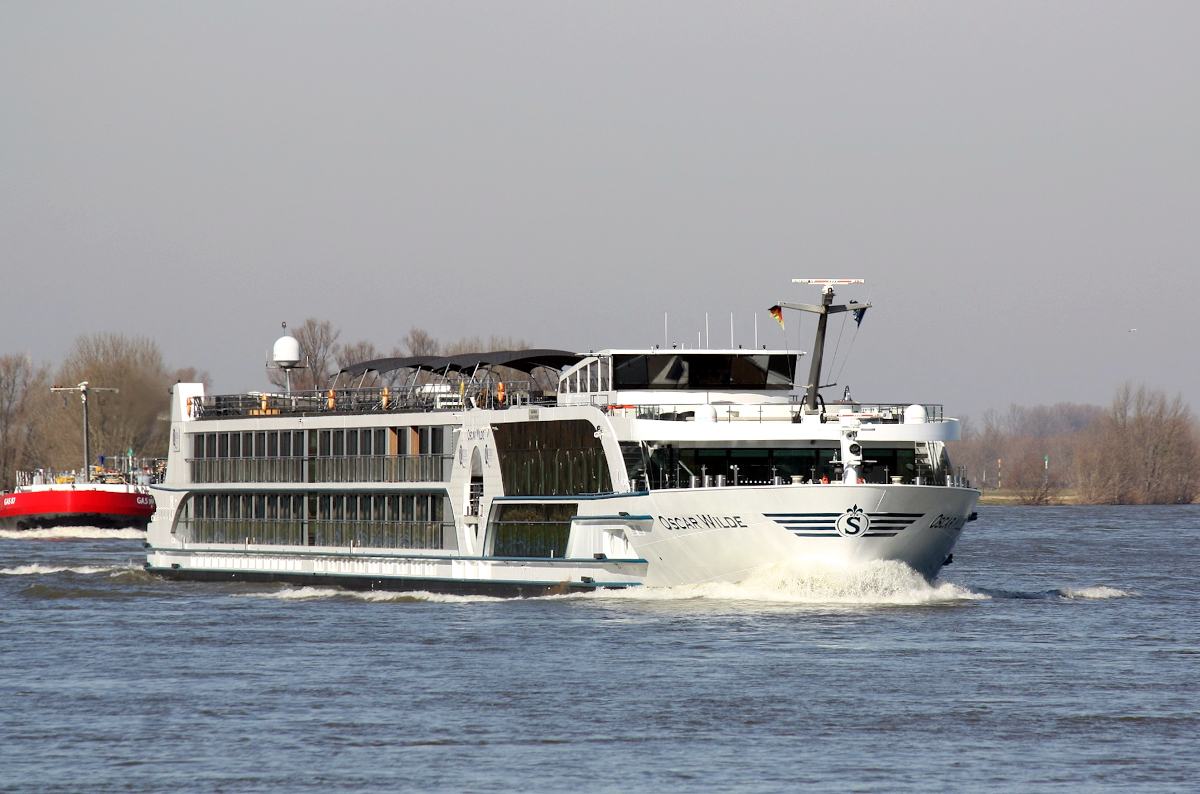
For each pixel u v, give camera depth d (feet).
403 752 430.61
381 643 612.29
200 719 473.67
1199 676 537.24
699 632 611.88
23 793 394.32
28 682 538.06
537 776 404.36
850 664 550.77
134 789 397.60
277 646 613.93
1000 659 566.36
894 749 431.84
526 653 575.79
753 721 464.24
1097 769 412.16
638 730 453.58
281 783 401.49
